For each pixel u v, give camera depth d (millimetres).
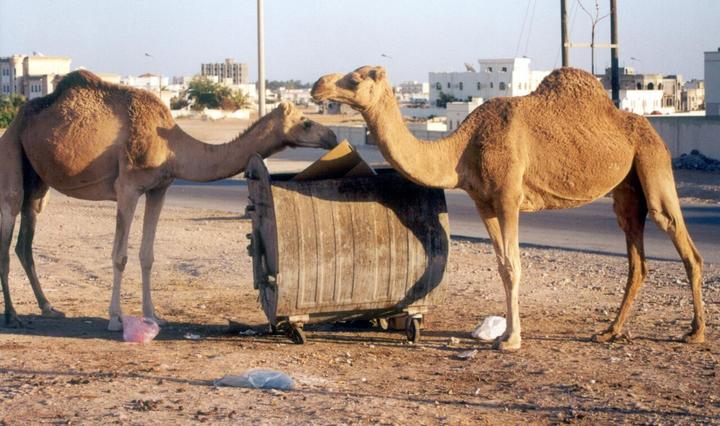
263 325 10969
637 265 10391
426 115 108438
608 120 10164
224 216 23766
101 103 11039
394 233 9922
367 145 53219
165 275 15500
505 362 9320
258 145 10602
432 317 11750
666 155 10203
